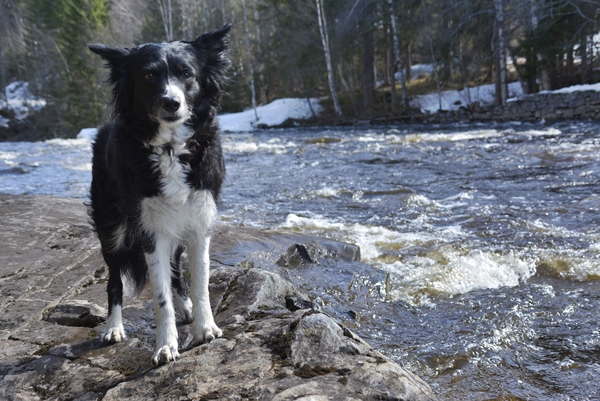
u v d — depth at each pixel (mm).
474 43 28922
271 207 8227
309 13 33281
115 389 2654
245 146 17609
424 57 33688
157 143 3041
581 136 14242
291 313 3336
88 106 37656
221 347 2904
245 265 4770
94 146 3594
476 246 5801
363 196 8727
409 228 6719
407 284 4930
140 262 3467
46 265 4570
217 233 5559
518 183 8922
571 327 3873
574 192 8008
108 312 3414
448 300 4539
